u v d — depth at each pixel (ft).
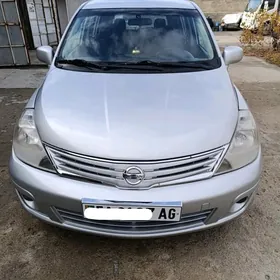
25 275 5.35
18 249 5.86
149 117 5.23
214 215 5.15
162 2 8.80
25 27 25.12
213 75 6.74
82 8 8.65
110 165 4.75
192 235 6.23
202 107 5.57
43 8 27.09
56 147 5.01
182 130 5.01
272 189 7.68
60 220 5.24
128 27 7.93
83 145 4.86
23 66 20.38
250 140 5.46
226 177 5.06
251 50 28.12
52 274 5.39
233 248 5.94
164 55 7.38
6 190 7.48
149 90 6.02
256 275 5.39
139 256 5.77
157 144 4.80
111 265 5.58
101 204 4.75
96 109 5.44
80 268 5.51
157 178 4.78
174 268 5.53
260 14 29.53
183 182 4.86
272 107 13.46
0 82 16.66
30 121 5.64
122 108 5.45
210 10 66.18
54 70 6.97
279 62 22.49
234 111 5.69
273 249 5.93
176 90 6.06
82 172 4.88
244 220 6.64
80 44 7.66
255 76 18.76
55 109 5.51
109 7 8.46
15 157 5.49
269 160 9.02
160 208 4.75
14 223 6.47
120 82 6.31
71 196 4.83
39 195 5.09
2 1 18.63
